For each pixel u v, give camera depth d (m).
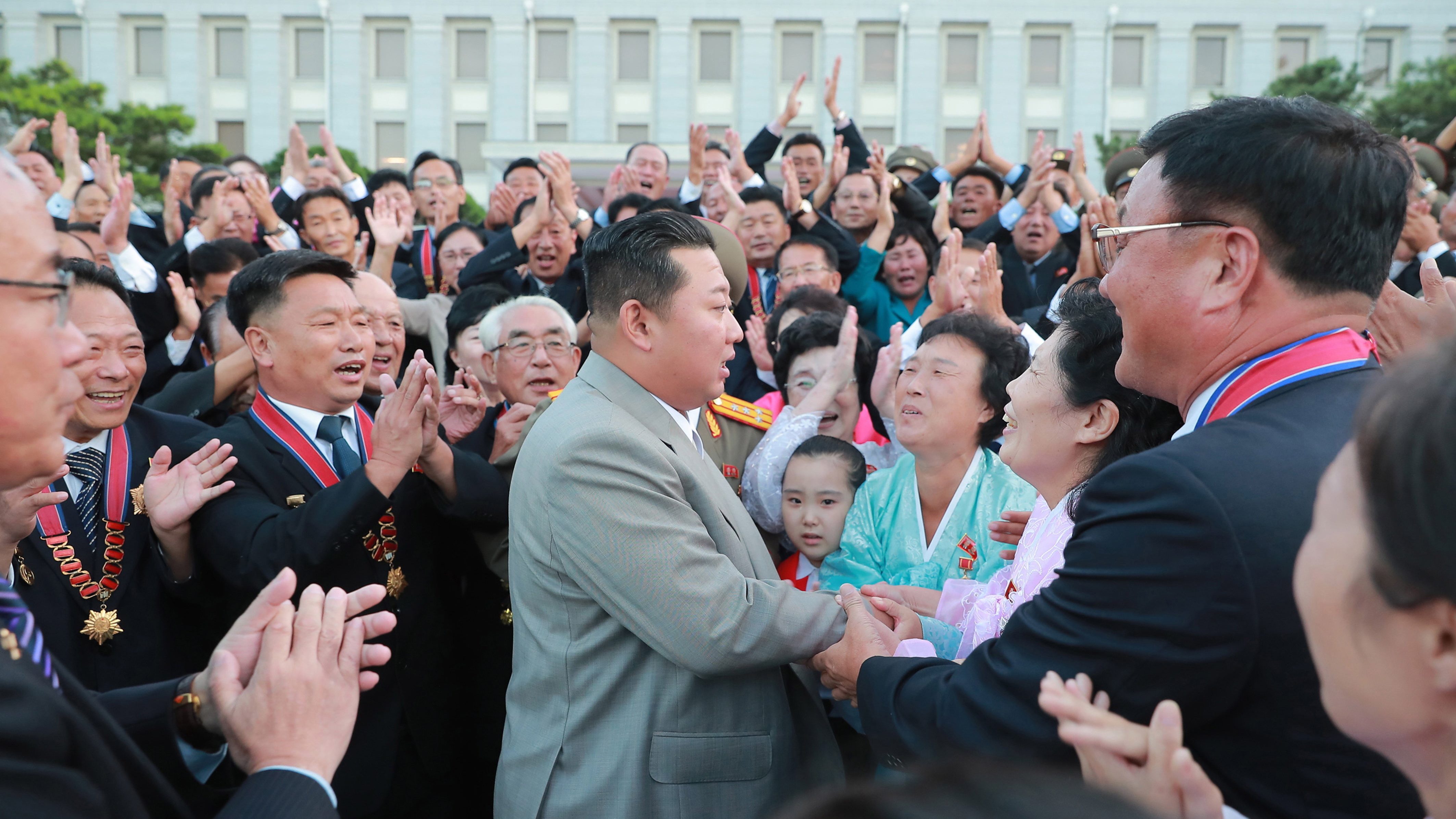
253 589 2.02
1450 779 0.74
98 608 2.09
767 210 4.79
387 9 28.28
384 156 28.72
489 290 3.54
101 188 5.62
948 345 2.22
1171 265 1.26
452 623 2.51
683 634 1.62
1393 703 0.74
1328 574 0.77
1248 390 1.25
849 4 28.25
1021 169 6.73
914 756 1.35
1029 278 5.25
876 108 28.56
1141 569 1.13
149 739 1.29
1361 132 1.22
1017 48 28.20
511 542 1.85
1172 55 28.20
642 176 7.00
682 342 1.80
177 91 28.06
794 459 2.54
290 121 28.62
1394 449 0.68
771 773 1.76
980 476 2.25
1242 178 1.20
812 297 3.64
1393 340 1.68
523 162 7.23
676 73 28.45
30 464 1.08
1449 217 4.05
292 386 2.33
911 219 5.42
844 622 1.75
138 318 4.01
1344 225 1.19
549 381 2.94
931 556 2.22
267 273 2.30
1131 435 1.61
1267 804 1.10
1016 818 0.45
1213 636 1.08
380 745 2.20
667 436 1.82
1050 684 1.08
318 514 2.02
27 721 0.91
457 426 2.86
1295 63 28.55
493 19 28.39
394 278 5.70
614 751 1.70
